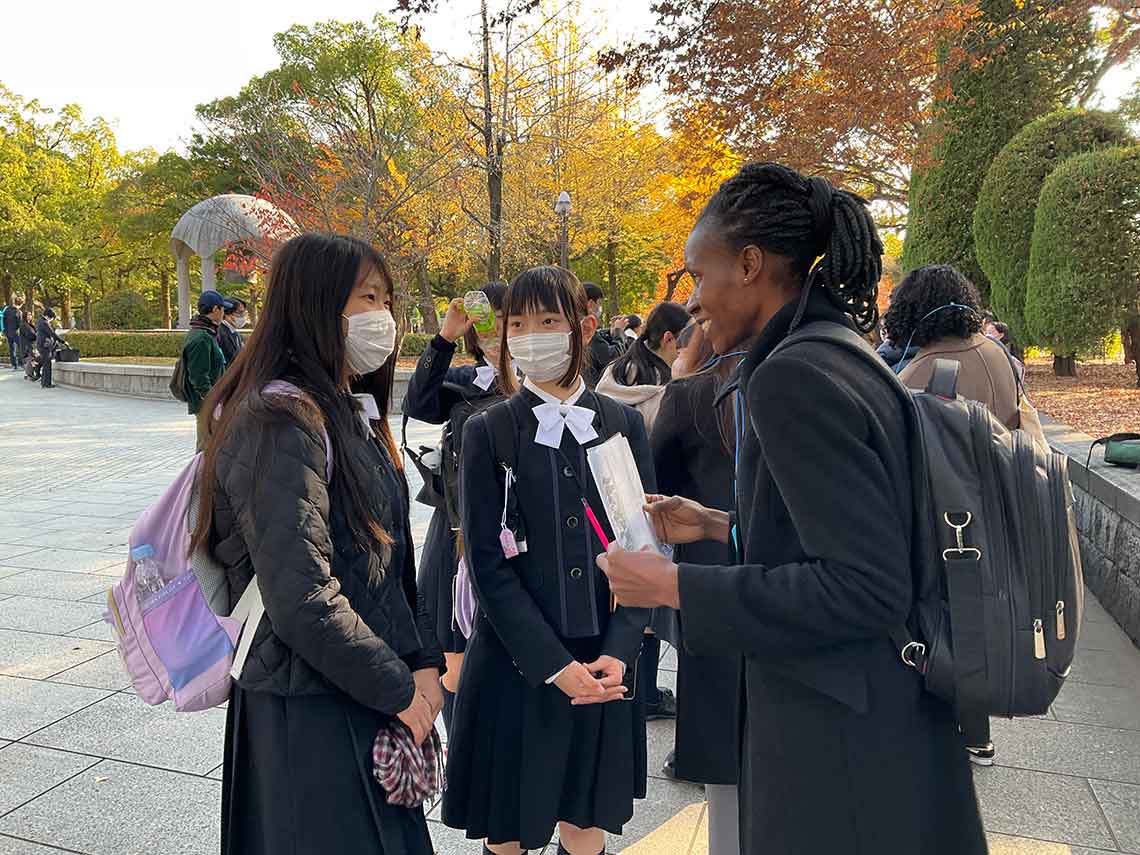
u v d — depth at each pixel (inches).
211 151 1163.9
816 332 46.9
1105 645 160.7
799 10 358.3
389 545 65.2
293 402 59.9
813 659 45.9
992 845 98.7
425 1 405.7
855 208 49.8
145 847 97.0
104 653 154.3
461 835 102.3
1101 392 374.9
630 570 48.8
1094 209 365.7
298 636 56.7
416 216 647.1
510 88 627.8
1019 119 463.5
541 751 77.4
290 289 64.3
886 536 43.0
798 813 47.7
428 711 65.7
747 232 49.8
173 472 356.5
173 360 885.8
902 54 377.1
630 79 388.8
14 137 1382.9
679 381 96.7
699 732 83.3
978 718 45.8
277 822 60.6
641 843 100.3
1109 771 115.4
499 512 78.6
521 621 74.7
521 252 748.6
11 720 128.3
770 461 44.7
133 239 1306.6
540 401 82.7
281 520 57.0
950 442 48.3
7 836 98.9
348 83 985.5
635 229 916.0
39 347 783.7
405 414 121.4
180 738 122.9
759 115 402.9
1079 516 202.2
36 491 315.3
